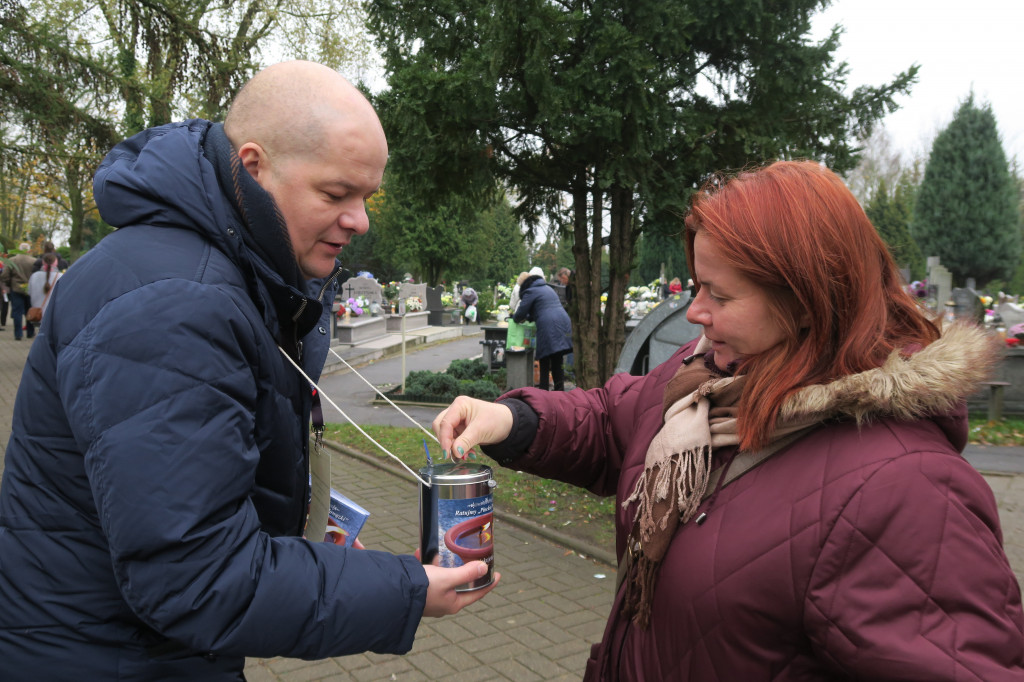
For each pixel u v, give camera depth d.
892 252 1.17
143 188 1.19
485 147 5.26
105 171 1.25
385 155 1.31
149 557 1.03
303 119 1.22
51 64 12.65
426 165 5.43
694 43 5.25
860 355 1.06
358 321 16.06
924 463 0.99
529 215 6.50
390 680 3.12
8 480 1.25
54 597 1.20
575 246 6.11
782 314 1.11
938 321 1.15
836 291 1.07
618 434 1.66
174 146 1.24
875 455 1.02
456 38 5.15
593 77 4.67
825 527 1.01
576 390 1.77
